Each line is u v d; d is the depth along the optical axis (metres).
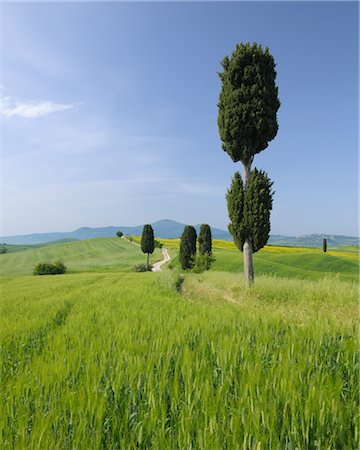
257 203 17.38
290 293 14.15
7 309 10.85
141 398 2.95
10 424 2.55
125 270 69.75
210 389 2.82
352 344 4.12
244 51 17.95
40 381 3.22
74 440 2.20
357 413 2.50
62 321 8.49
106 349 4.23
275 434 2.19
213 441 2.08
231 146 18.34
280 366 3.22
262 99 17.56
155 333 5.16
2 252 115.62
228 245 101.44
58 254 103.12
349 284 15.33
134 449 2.16
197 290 19.34
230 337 4.59
